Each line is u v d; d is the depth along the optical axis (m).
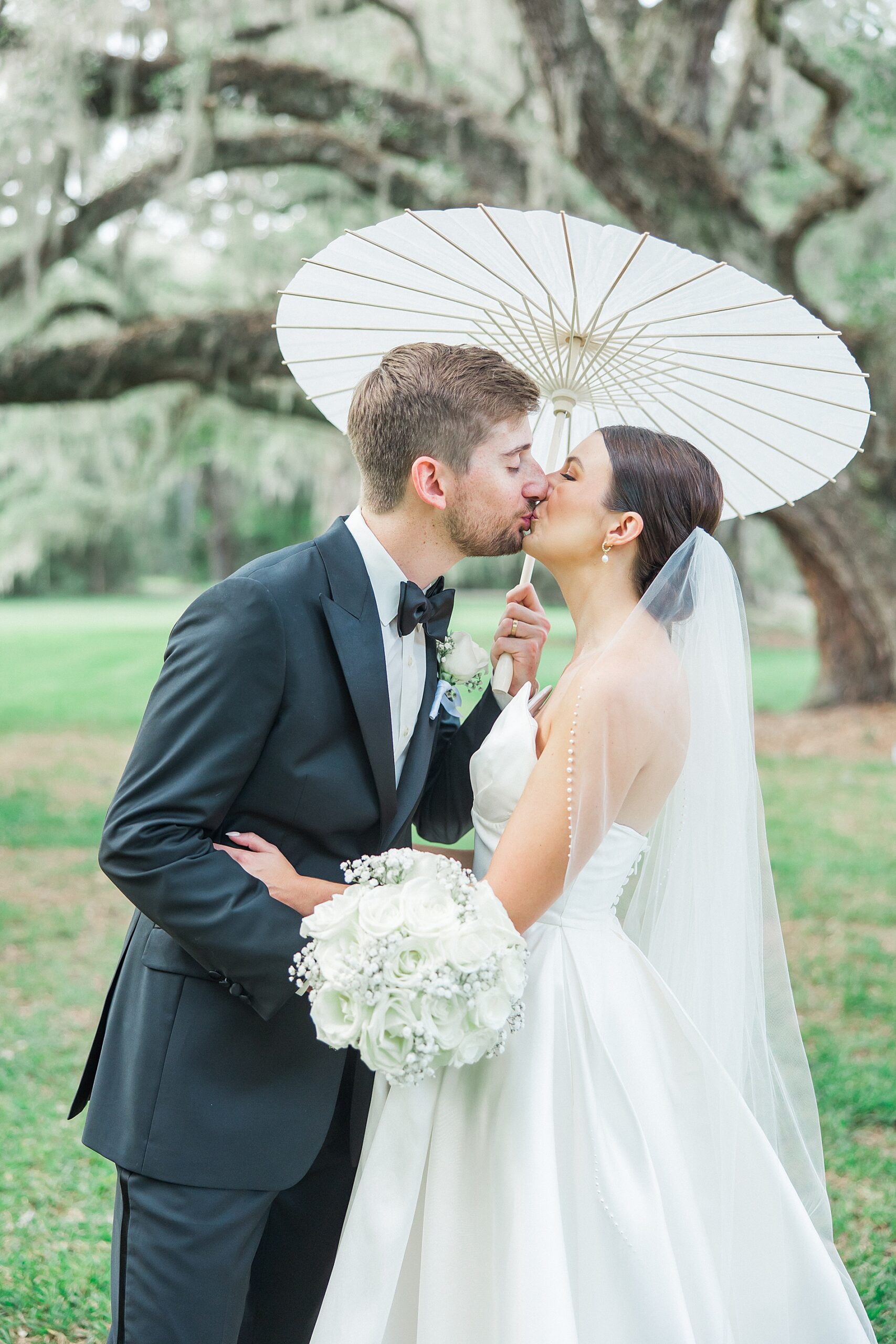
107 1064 1.98
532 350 2.30
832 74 9.54
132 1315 1.84
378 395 1.99
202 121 9.70
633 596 2.18
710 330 2.13
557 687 2.15
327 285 2.30
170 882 1.77
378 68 11.35
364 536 2.05
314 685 1.90
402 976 1.73
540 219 1.96
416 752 2.11
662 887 2.18
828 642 11.88
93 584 36.75
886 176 9.96
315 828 1.95
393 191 10.32
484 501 2.00
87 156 9.23
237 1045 1.89
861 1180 3.39
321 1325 1.87
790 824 7.72
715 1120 2.01
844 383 2.15
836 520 11.30
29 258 9.59
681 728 2.07
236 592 1.86
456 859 2.47
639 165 9.24
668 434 2.41
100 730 11.67
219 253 13.23
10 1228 3.15
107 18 8.92
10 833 7.45
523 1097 1.91
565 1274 1.77
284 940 1.80
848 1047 4.28
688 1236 1.93
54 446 15.65
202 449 16.95
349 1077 2.22
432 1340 1.89
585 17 8.46
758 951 2.21
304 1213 2.25
